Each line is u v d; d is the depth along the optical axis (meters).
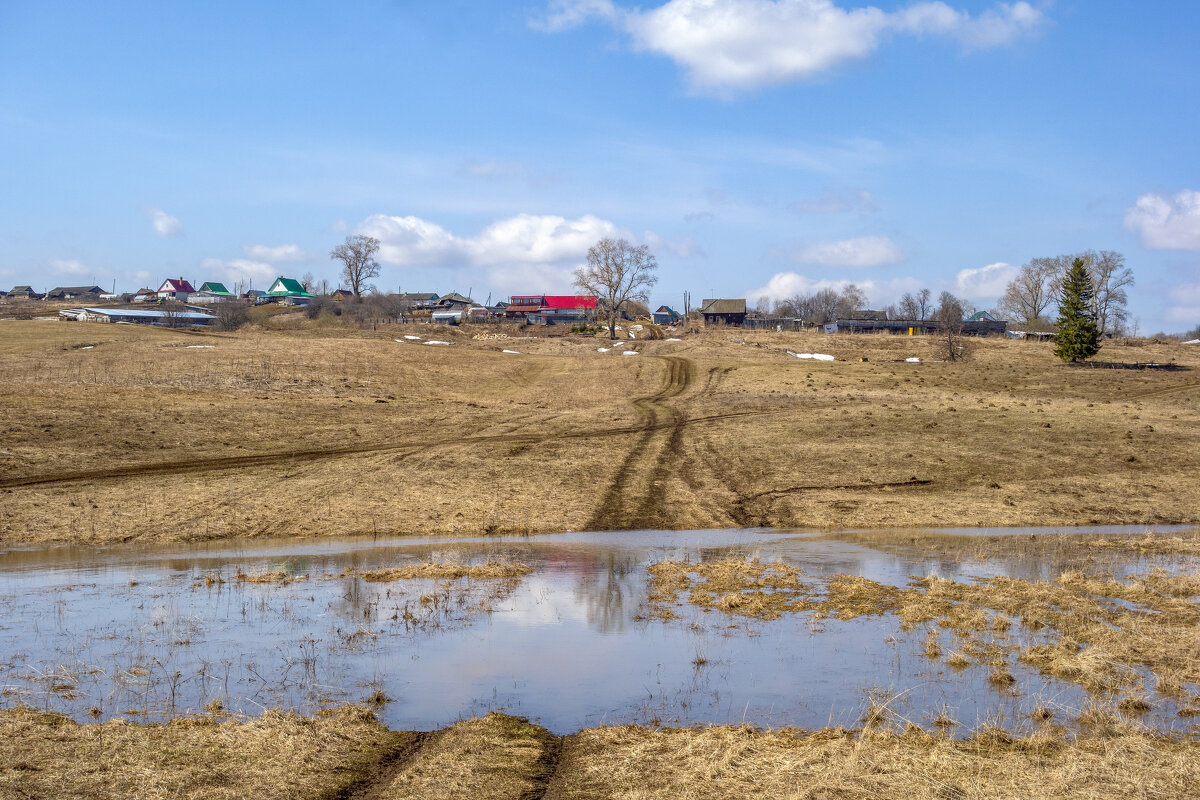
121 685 13.02
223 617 17.20
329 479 34.88
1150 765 10.23
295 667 14.12
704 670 14.27
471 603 18.64
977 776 9.85
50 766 9.70
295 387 59.22
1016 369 75.31
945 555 24.64
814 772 9.90
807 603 18.84
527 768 10.22
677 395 62.66
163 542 25.83
